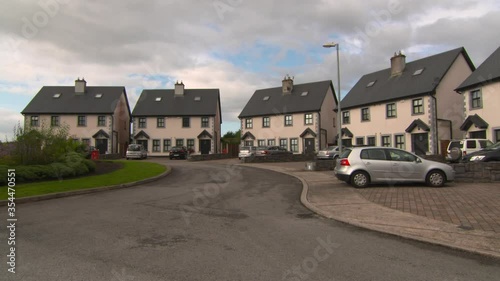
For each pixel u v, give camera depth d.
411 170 11.74
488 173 12.49
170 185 13.41
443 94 27.20
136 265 4.57
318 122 38.84
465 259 4.88
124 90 46.16
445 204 8.49
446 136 27.02
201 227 6.73
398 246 5.51
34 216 7.66
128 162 21.94
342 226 6.88
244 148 32.38
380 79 34.19
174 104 45.34
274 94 45.28
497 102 21.48
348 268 4.53
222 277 4.18
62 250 5.20
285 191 11.88
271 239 5.91
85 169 15.08
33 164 14.45
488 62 23.48
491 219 6.89
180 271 4.37
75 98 43.47
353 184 11.83
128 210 8.40
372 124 32.12
